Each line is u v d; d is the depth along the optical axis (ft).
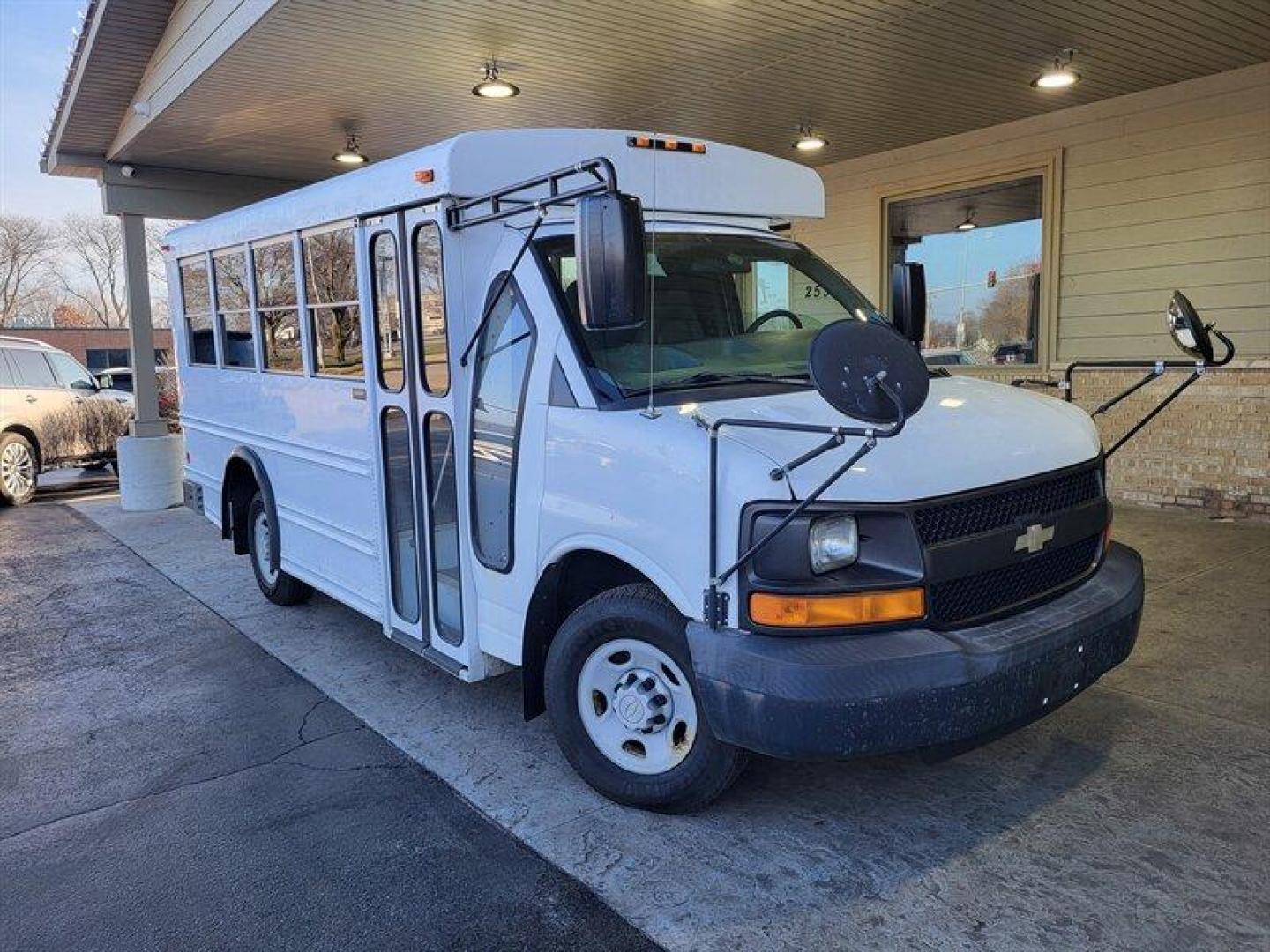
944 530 9.80
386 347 14.61
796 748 9.27
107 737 14.61
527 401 12.00
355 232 14.79
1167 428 26.66
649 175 13.52
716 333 12.98
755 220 15.02
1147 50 22.90
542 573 11.97
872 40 22.13
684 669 10.72
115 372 56.34
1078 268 28.30
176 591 23.39
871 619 9.41
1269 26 21.27
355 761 13.44
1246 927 9.00
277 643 18.86
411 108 27.61
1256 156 24.34
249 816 11.97
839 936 9.14
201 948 9.41
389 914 9.84
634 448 10.55
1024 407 11.96
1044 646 9.91
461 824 11.56
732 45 22.41
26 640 19.71
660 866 10.44
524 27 21.15
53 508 36.94
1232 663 15.34
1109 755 12.48
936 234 32.60
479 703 15.43
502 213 12.01
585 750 11.89
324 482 17.22
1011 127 29.48
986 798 11.58
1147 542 22.98
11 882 10.68
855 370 8.63
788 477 9.37
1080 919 9.21
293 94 25.94
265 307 18.70
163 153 32.50
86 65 27.61
